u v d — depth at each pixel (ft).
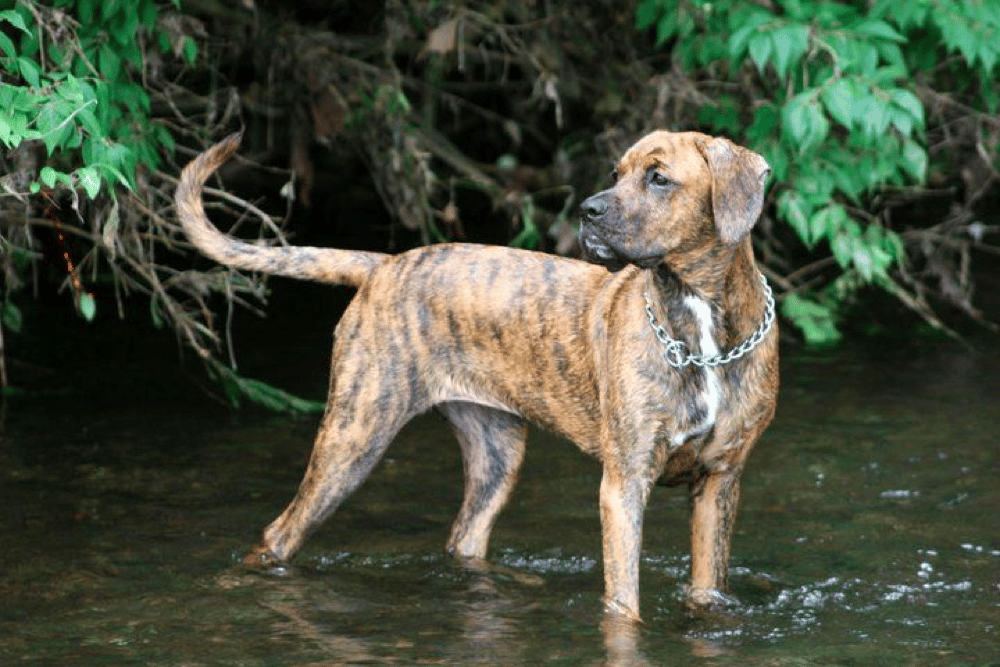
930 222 63.31
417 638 24.84
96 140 30.25
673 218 24.40
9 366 44.96
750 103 46.19
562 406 27.66
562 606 26.68
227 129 47.50
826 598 27.17
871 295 55.67
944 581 27.99
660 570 28.99
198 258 56.59
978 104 48.55
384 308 28.68
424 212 52.95
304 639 24.70
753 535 30.94
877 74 39.63
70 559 29.07
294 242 61.11
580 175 52.85
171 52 42.11
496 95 62.39
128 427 39.14
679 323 25.25
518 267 28.35
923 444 37.19
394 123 47.50
